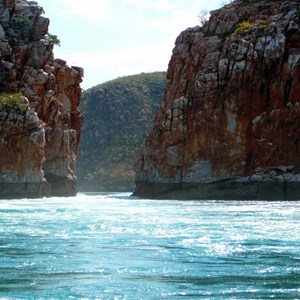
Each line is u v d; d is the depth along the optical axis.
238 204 81.06
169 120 110.38
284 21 105.00
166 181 110.12
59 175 118.12
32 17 122.56
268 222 50.03
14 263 31.56
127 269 30.16
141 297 24.83
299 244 37.38
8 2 122.06
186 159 108.31
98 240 39.44
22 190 101.38
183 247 36.44
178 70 119.75
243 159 104.44
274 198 98.88
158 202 89.31
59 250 35.56
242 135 104.62
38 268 30.36
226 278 28.19
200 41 115.94
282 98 102.94
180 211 64.06
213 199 103.38
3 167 100.69
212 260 32.38
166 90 123.00
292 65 102.50
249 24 109.81
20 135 101.62
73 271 29.70
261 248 35.97
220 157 105.44
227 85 105.44
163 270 29.89
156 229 45.03
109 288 26.28
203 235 41.47
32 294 25.23
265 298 24.61
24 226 47.38
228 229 44.84
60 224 48.69
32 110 103.38
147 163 119.25
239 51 105.38
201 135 106.88
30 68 117.69
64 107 125.31
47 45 121.88
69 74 126.94
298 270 29.83
